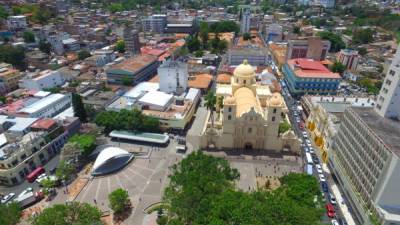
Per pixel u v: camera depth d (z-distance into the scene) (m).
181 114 165.88
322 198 100.62
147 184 123.88
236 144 148.50
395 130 98.69
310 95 186.75
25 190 118.88
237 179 116.62
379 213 88.00
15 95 193.88
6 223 91.12
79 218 89.75
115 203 104.38
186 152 146.50
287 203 86.38
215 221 79.44
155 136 154.38
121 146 151.25
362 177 101.00
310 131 162.88
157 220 101.50
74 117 162.38
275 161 139.12
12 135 133.75
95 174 129.12
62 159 129.88
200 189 98.00
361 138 103.44
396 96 104.94
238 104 154.38
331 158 129.25
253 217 79.88
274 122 140.38
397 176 85.00
